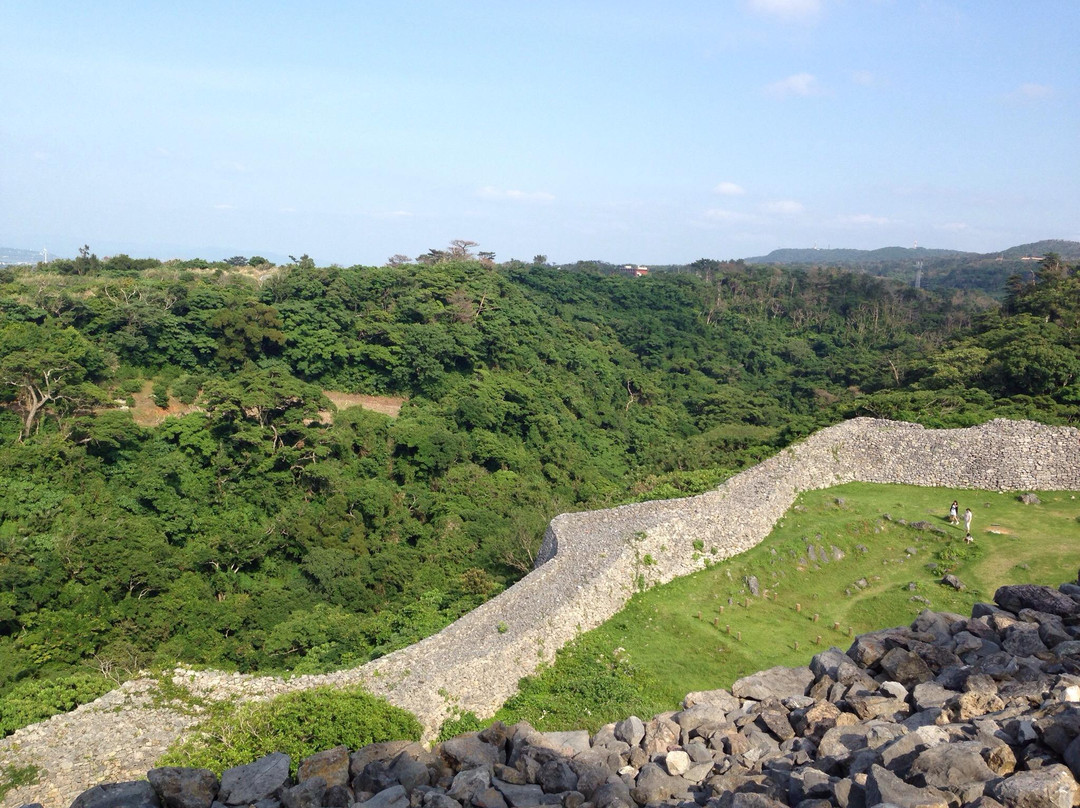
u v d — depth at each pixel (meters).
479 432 67.19
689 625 30.33
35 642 37.09
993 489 40.56
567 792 10.94
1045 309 74.88
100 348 64.31
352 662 33.22
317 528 52.53
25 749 25.89
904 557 35.03
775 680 13.77
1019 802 7.88
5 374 54.38
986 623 13.53
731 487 39.47
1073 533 35.59
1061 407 47.25
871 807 8.27
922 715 10.88
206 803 11.57
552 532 36.62
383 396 73.12
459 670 25.92
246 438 55.97
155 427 58.78
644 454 72.62
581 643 29.17
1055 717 9.27
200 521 51.56
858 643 13.58
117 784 11.50
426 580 46.88
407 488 58.94
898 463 42.78
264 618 43.81
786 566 34.28
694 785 10.67
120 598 42.88
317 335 72.69
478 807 10.72
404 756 12.05
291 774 12.59
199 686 29.42
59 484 49.44
